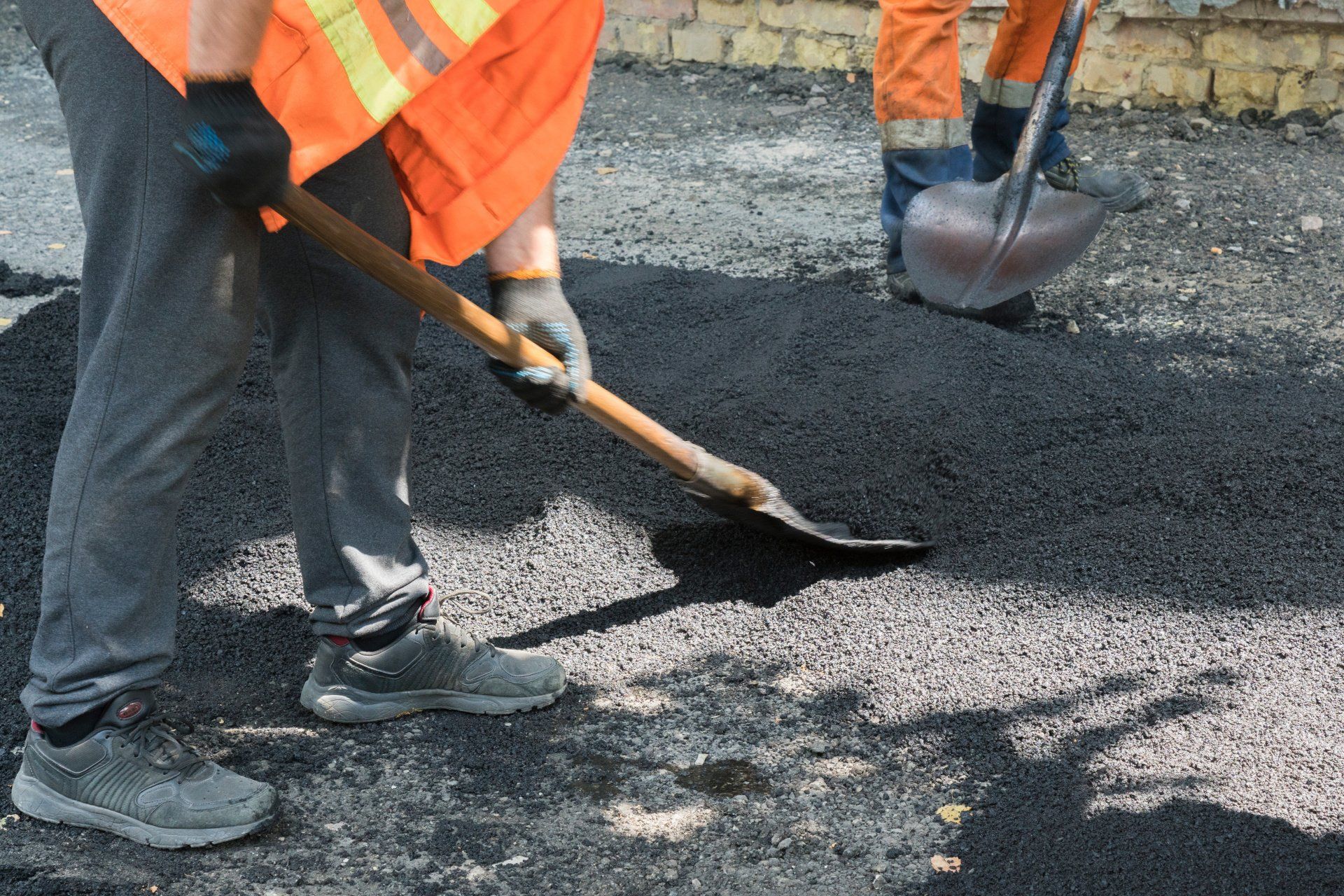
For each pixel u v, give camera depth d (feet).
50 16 5.89
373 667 7.48
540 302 7.15
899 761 7.21
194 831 6.54
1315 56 18.99
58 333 13.16
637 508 9.71
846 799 6.92
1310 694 7.45
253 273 6.29
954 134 13.38
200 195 5.92
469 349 12.34
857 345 12.02
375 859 6.56
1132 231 15.70
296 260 6.70
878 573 9.00
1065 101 15.67
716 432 10.65
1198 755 6.98
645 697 7.89
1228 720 7.27
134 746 6.56
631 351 12.37
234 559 9.26
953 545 9.25
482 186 7.07
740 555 9.27
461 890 6.35
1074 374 11.40
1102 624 8.25
